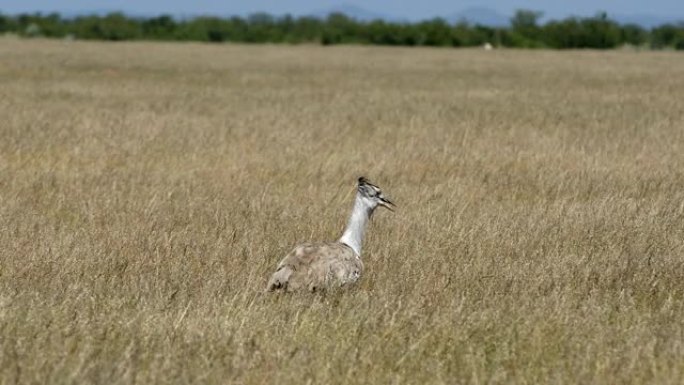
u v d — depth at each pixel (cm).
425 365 2355
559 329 2628
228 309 2688
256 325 2575
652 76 14750
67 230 3794
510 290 3039
